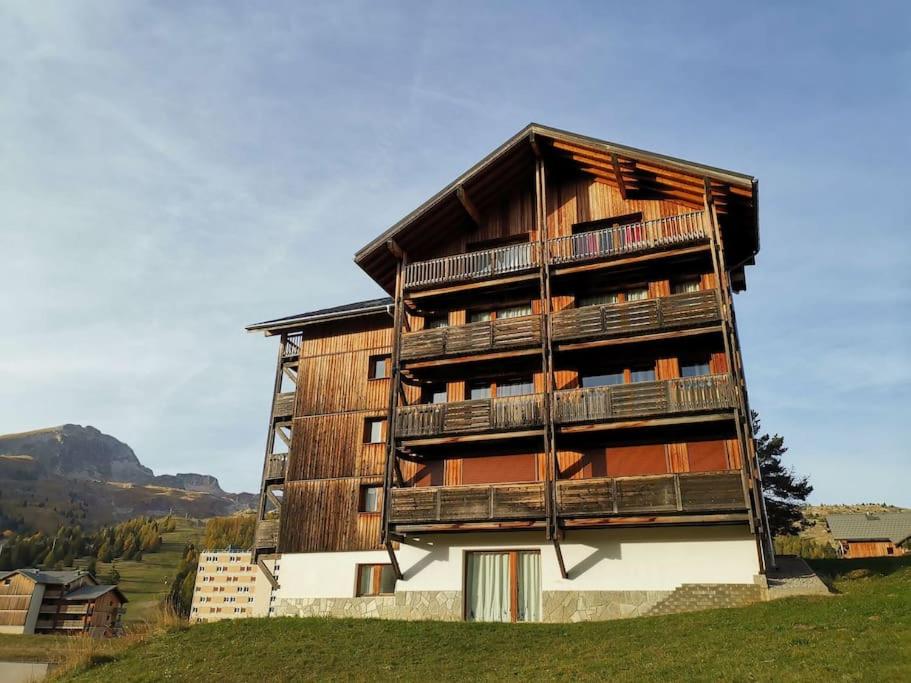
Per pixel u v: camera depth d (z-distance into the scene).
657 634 15.55
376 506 25.92
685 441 21.03
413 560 22.64
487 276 24.31
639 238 22.97
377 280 27.36
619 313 21.83
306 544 26.19
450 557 22.20
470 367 24.42
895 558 23.53
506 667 14.59
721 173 21.33
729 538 19.25
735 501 18.33
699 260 22.50
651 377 22.34
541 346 22.70
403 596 22.27
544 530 21.34
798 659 11.65
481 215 26.44
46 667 20.69
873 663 10.75
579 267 22.98
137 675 16.50
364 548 25.20
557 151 24.98
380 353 28.16
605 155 23.64
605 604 19.70
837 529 58.41
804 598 16.62
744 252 23.67
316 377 29.02
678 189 23.06
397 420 23.33
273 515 31.42
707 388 19.81
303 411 28.61
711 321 20.62
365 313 28.27
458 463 23.62
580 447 21.97
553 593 20.39
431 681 14.05
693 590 18.95
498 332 23.31
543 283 23.20
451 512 21.28
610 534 20.42
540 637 17.06
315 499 26.80
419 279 25.52
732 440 20.59
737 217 22.66
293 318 30.03
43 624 56.84
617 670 12.88
